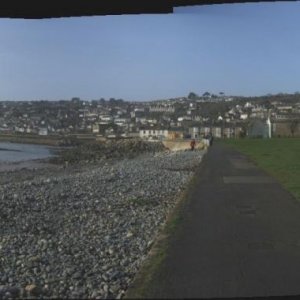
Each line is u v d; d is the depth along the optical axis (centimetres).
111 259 930
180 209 1274
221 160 3641
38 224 1394
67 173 4231
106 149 9712
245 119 15788
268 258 766
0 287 750
